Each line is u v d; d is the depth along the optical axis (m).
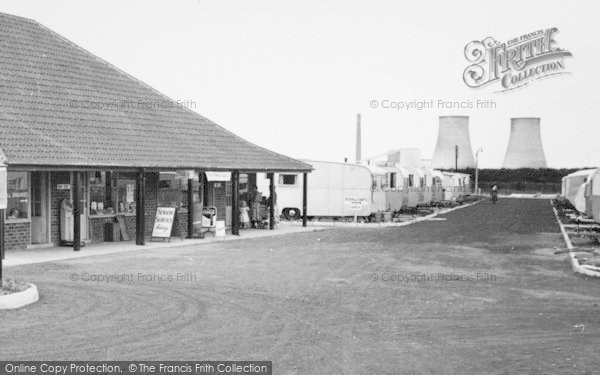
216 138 30.22
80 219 22.66
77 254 20.73
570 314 12.45
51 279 15.81
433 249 23.55
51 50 26.55
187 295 13.91
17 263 18.56
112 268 17.80
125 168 22.78
